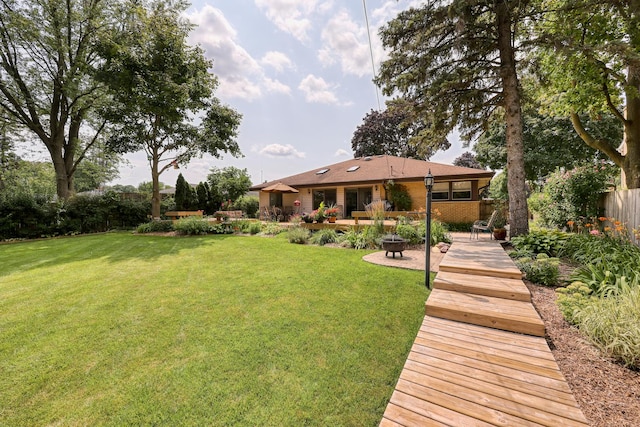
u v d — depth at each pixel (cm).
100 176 2328
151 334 293
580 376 202
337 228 981
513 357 220
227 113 1477
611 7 558
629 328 216
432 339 253
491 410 162
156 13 1200
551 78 734
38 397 205
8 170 1636
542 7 676
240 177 2267
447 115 765
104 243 922
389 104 820
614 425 158
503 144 1725
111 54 1102
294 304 366
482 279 382
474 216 1156
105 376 227
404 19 739
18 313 348
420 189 1262
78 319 331
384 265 553
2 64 1165
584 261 457
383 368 234
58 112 1371
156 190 1399
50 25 1184
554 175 821
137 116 1276
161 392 208
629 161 689
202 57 1316
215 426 178
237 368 234
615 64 629
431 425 153
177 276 506
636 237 475
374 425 178
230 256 672
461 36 672
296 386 212
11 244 951
